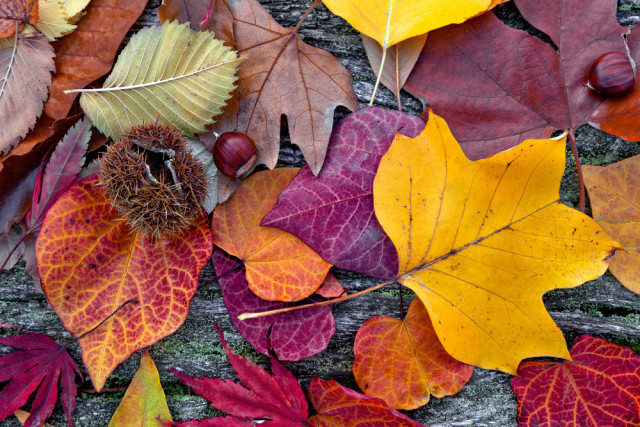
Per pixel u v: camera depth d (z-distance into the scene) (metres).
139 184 0.83
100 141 0.87
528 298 0.85
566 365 0.88
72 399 0.87
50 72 0.86
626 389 0.87
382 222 0.84
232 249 0.87
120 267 0.86
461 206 0.84
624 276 0.88
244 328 0.87
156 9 0.88
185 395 0.89
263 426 0.86
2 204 0.86
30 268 0.87
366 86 0.88
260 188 0.87
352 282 0.89
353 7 0.84
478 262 0.85
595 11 0.86
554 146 0.82
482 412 0.89
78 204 0.85
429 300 0.85
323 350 0.89
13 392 0.86
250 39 0.86
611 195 0.88
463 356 0.85
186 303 0.86
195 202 0.84
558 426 0.87
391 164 0.83
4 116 0.86
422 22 0.85
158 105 0.86
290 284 0.87
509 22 0.88
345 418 0.88
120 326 0.86
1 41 0.86
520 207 0.84
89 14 0.86
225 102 0.86
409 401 0.87
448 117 0.87
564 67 0.86
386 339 0.87
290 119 0.86
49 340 0.87
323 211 0.86
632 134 0.86
